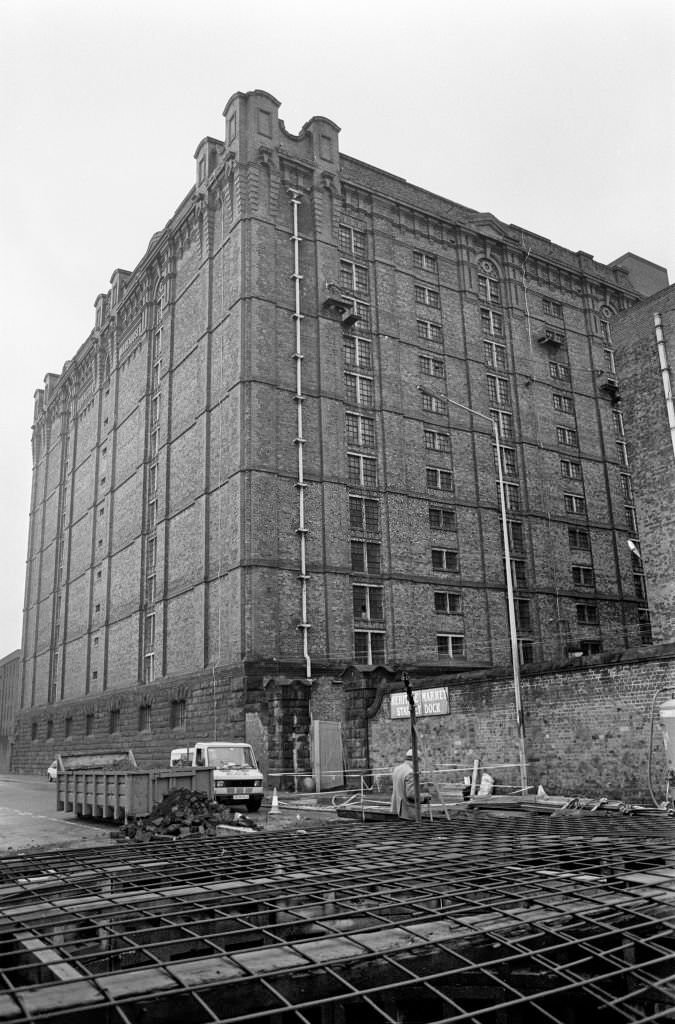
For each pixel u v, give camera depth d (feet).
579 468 159.43
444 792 76.18
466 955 17.11
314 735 98.78
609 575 155.94
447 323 150.30
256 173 130.82
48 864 26.27
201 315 139.33
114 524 168.66
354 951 15.69
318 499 123.54
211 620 123.34
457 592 135.74
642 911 17.92
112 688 156.87
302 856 26.18
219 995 15.21
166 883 21.72
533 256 164.25
